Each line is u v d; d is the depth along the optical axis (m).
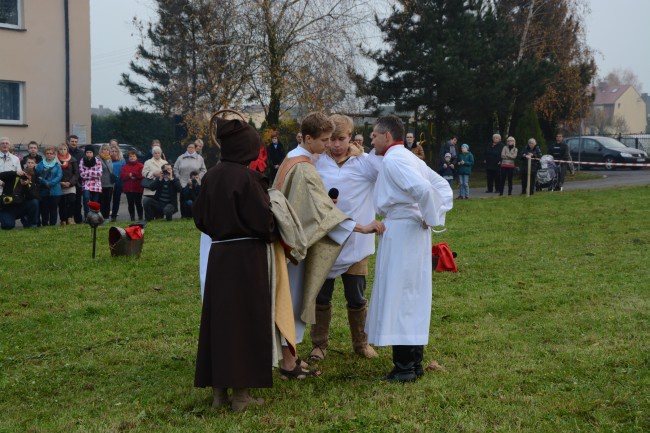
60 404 5.25
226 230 5.00
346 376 5.83
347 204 6.12
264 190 5.13
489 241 12.48
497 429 4.54
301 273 5.71
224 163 5.12
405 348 5.54
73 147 16.55
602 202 18.55
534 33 36.69
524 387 5.35
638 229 13.64
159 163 15.98
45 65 26.19
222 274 5.02
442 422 4.68
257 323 5.00
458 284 9.05
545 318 7.39
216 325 4.98
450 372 5.75
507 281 9.17
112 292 8.79
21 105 25.84
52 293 8.71
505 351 6.28
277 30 26.09
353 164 6.16
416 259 5.52
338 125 6.06
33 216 14.77
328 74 26.33
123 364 6.18
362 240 6.20
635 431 4.48
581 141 37.03
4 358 6.29
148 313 7.80
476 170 35.69
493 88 30.41
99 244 12.10
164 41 34.38
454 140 21.14
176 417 4.93
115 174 16.78
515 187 27.80
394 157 5.49
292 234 5.16
